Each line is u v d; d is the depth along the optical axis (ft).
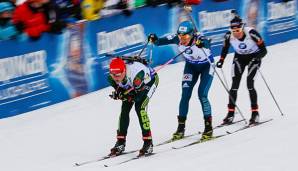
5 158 58.95
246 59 65.05
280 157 51.26
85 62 84.12
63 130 68.54
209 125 59.62
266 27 112.57
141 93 54.39
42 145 62.90
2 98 73.72
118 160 54.49
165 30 96.68
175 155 54.70
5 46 73.56
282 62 98.63
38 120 73.05
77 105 79.20
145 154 55.11
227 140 58.80
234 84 65.31
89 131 67.62
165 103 78.33
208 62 60.59
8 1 73.97
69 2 81.56
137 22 91.91
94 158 56.39
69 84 81.71
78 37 82.64
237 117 68.59
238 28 62.54
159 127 67.21
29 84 76.59
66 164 54.90
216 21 104.32
